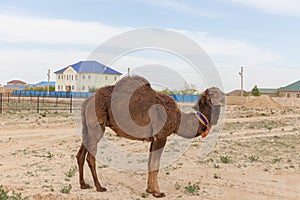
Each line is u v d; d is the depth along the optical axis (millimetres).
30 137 17734
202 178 10312
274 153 14500
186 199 8320
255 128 24172
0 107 31562
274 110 43406
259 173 11008
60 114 29891
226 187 9422
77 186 9047
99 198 8109
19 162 11945
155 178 8570
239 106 51094
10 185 8875
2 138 17156
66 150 14508
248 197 8609
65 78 53062
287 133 21609
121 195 8438
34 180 9484
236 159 13117
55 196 7926
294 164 12352
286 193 9000
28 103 44594
